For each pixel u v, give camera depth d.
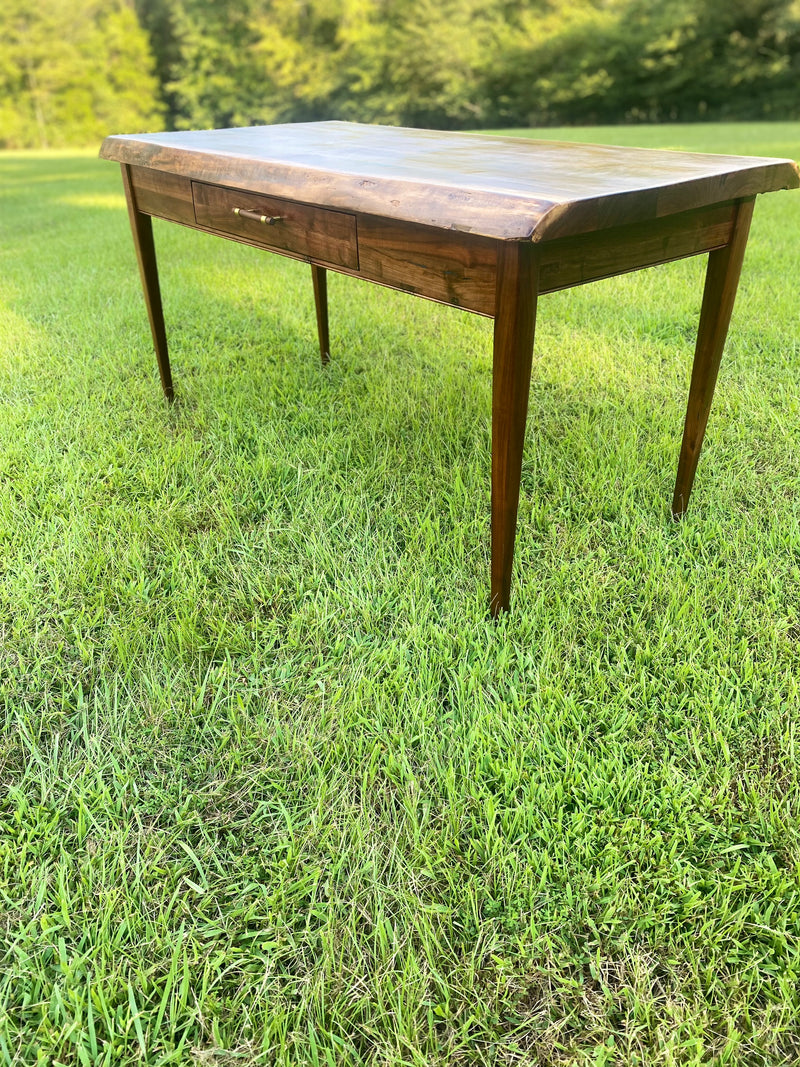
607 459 2.24
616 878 1.13
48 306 3.95
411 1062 0.93
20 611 1.71
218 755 1.36
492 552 1.59
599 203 1.22
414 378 2.87
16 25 26.80
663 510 2.03
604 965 1.04
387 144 2.06
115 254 5.13
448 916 1.08
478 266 1.33
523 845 1.18
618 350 3.12
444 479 2.18
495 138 2.22
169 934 1.07
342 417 2.57
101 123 28.62
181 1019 0.99
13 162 16.58
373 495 2.13
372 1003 0.99
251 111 27.75
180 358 3.16
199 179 1.94
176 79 28.64
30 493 2.16
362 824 1.22
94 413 2.65
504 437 1.43
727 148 9.03
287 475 2.26
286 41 26.36
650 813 1.22
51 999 1.00
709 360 1.79
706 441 2.33
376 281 1.58
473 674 1.48
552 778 1.28
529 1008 1.00
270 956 1.04
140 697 1.49
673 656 1.54
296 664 1.57
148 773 1.33
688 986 1.00
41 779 1.30
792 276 3.88
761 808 1.23
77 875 1.16
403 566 1.81
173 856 1.20
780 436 2.34
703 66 22.62
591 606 1.66
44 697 1.48
